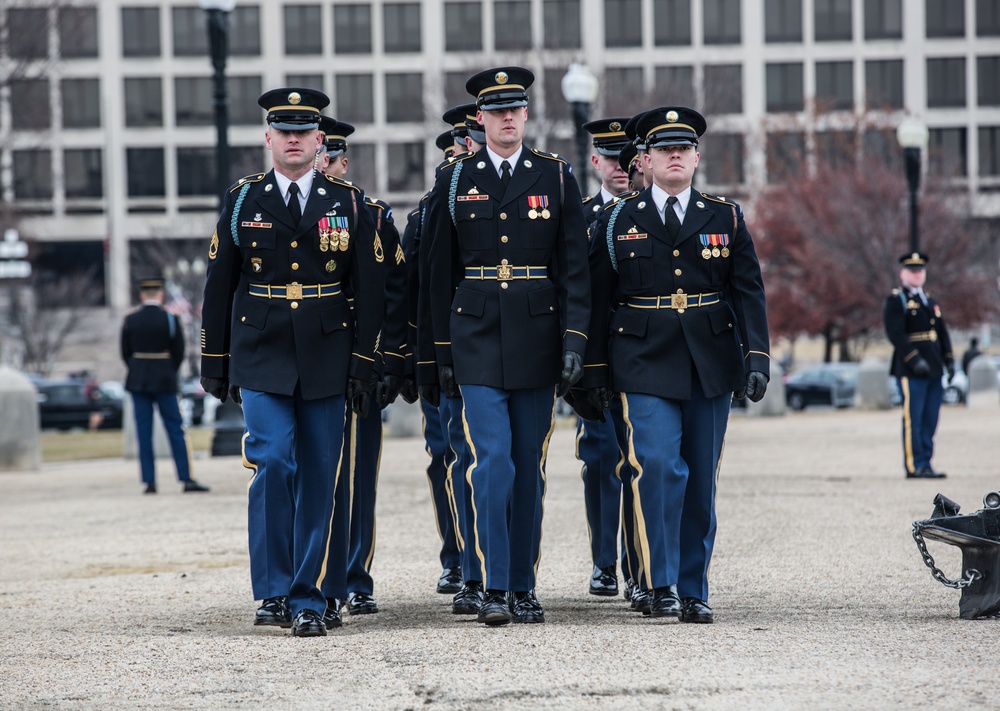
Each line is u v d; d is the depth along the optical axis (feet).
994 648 31.22
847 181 276.41
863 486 73.61
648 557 36.73
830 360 299.58
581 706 26.58
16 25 198.59
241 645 34.01
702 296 37.47
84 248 400.26
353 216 37.58
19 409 110.01
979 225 287.28
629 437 37.24
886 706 26.02
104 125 391.45
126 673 31.12
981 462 88.48
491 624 35.86
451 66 364.58
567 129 269.44
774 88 377.09
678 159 37.52
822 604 38.73
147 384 82.53
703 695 27.14
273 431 36.58
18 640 36.09
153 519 67.31
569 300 37.01
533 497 37.35
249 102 390.21
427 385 38.75
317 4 383.65
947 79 381.40
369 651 32.53
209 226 359.87
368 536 42.24
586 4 367.66
